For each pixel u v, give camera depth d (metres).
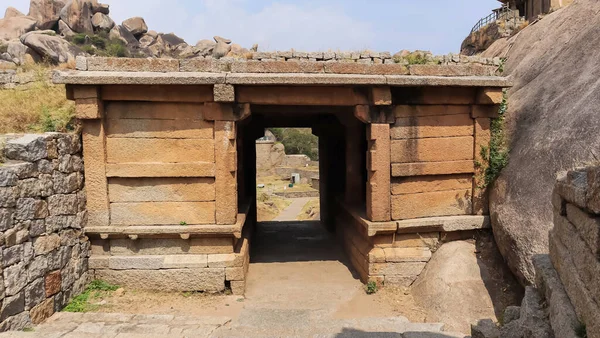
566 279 3.52
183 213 7.73
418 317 7.11
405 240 8.35
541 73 8.89
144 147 7.55
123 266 7.64
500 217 7.53
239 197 11.27
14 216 5.57
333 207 13.84
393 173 8.06
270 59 9.32
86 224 7.55
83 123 7.35
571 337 2.99
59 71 6.91
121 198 7.65
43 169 6.27
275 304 7.52
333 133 13.27
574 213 3.46
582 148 6.35
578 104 7.09
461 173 8.45
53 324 5.95
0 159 5.81
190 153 7.62
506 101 8.66
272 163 51.22
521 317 4.07
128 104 7.48
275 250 11.40
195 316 6.74
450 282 7.49
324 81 7.32
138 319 6.42
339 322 6.53
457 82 7.67
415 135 8.13
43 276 6.18
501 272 7.76
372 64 7.83
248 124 13.23
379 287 8.16
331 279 8.90
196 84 7.19
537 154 7.25
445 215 8.46
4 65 13.64
